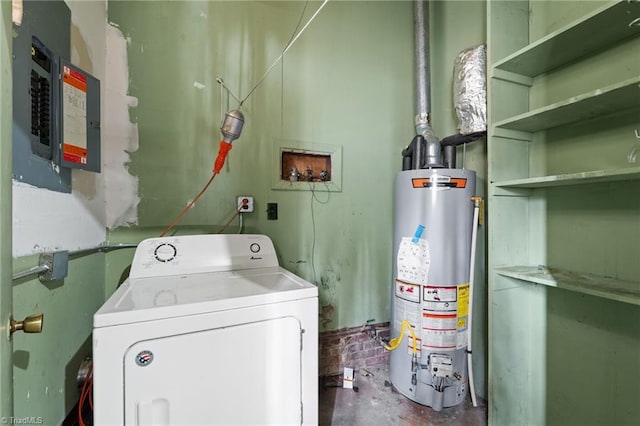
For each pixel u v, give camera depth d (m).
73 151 1.04
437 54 2.04
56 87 0.94
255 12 1.70
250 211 1.67
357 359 1.98
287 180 1.79
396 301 1.72
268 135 1.73
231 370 0.89
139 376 0.78
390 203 2.09
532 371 1.44
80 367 1.10
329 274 1.91
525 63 1.32
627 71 1.11
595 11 0.97
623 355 1.13
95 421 0.74
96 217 1.29
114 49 1.41
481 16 1.74
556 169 1.36
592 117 1.21
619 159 1.13
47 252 0.87
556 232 1.36
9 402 0.52
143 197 1.48
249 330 0.92
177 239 1.33
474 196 1.61
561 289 1.34
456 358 1.58
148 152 1.48
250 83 1.69
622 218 1.12
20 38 0.75
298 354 0.99
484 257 1.72
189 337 0.84
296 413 0.98
